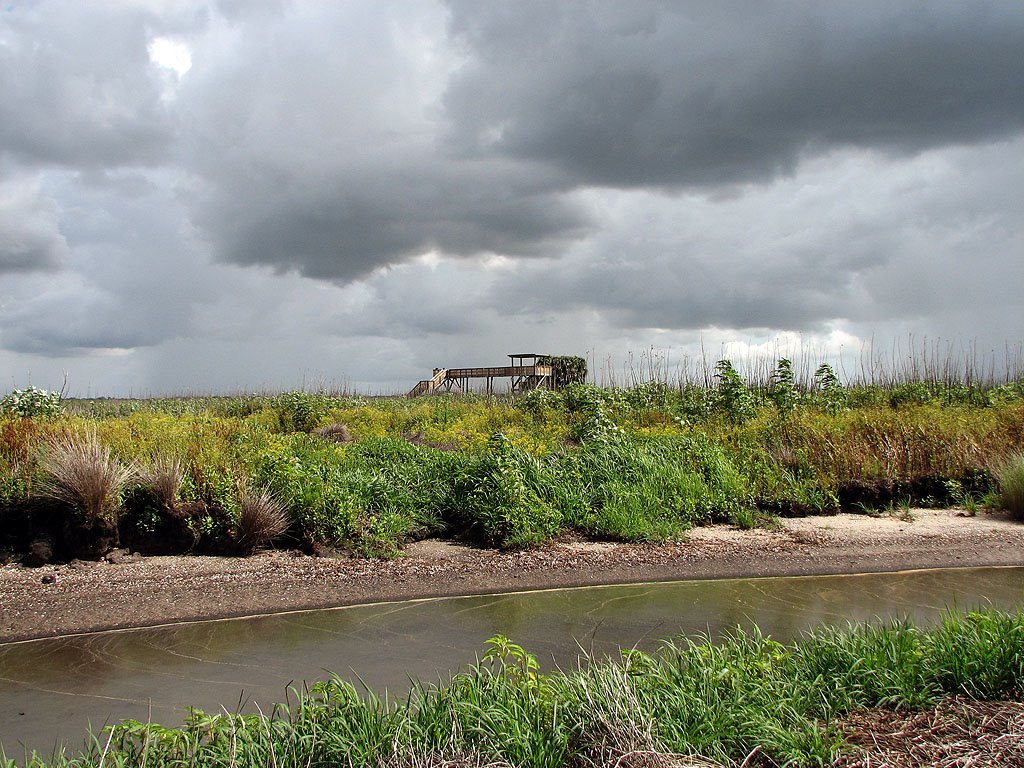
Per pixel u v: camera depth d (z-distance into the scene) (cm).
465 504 954
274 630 607
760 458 1180
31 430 928
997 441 1186
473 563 815
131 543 825
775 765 317
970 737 340
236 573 761
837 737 334
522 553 854
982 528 970
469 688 372
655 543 898
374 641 578
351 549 847
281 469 915
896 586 739
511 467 982
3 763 336
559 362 2806
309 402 1850
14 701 461
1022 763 313
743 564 818
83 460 812
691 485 1047
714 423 1486
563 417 1800
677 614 648
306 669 515
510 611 660
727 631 596
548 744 319
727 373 1566
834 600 691
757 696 370
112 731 334
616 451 1124
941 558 840
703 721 338
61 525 796
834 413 1530
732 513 1009
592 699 343
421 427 1780
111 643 575
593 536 927
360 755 307
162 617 637
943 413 1413
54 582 720
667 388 2083
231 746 309
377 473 1020
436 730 325
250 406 1995
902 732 348
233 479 878
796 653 455
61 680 497
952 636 437
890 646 431
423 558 833
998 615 467
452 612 657
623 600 694
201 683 491
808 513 1052
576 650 553
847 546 886
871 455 1150
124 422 1099
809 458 1163
